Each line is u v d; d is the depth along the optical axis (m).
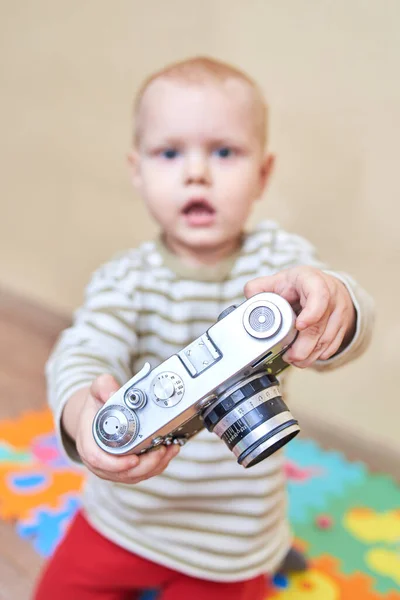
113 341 0.73
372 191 1.20
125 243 1.65
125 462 0.48
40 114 1.81
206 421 0.50
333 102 1.23
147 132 0.76
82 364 0.66
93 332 0.72
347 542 1.02
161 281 0.77
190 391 0.47
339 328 0.56
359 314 0.58
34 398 1.42
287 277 0.55
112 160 1.64
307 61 1.25
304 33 1.25
